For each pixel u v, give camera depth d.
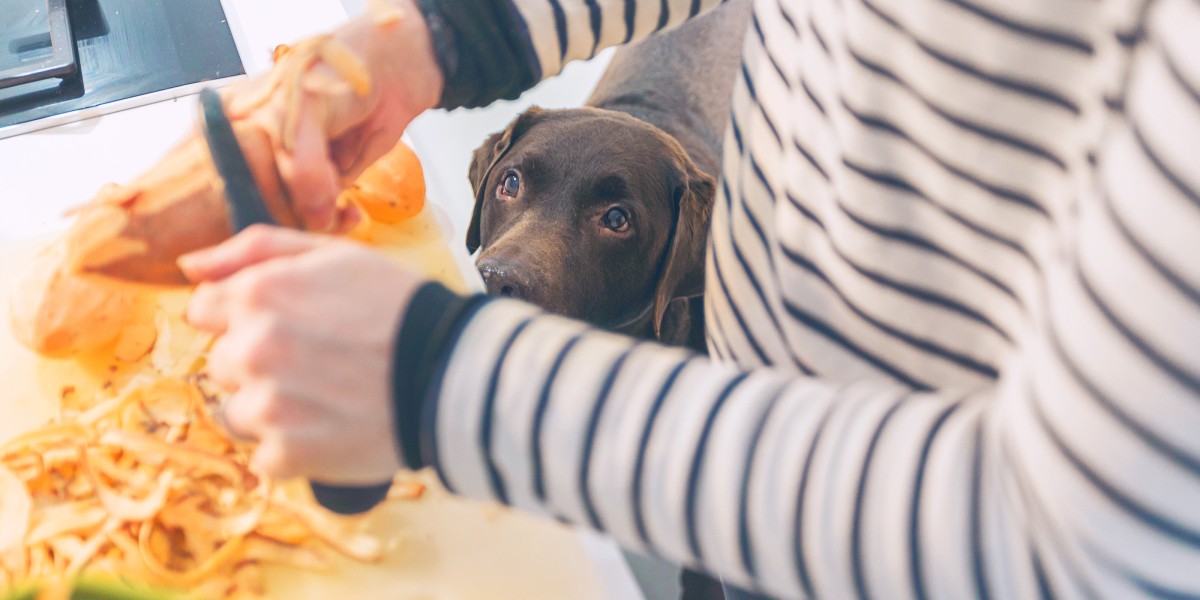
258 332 0.29
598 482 0.28
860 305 0.38
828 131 0.37
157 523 0.61
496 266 0.74
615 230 0.81
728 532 0.27
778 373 0.29
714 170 0.97
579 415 0.28
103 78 0.88
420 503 0.64
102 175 0.81
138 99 0.86
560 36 0.49
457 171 0.99
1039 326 0.25
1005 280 0.32
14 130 0.83
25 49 0.89
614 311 0.85
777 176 0.43
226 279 0.31
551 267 0.76
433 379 0.29
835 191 0.37
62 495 0.63
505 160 0.85
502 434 0.28
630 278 0.84
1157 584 0.22
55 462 0.63
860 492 0.26
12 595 0.21
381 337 0.29
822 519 0.26
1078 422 0.21
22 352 0.71
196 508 0.62
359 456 0.30
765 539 0.27
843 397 0.28
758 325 0.47
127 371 0.70
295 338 0.29
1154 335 0.19
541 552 0.62
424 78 0.47
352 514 0.33
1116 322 0.20
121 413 0.66
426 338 0.29
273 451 0.30
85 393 0.69
